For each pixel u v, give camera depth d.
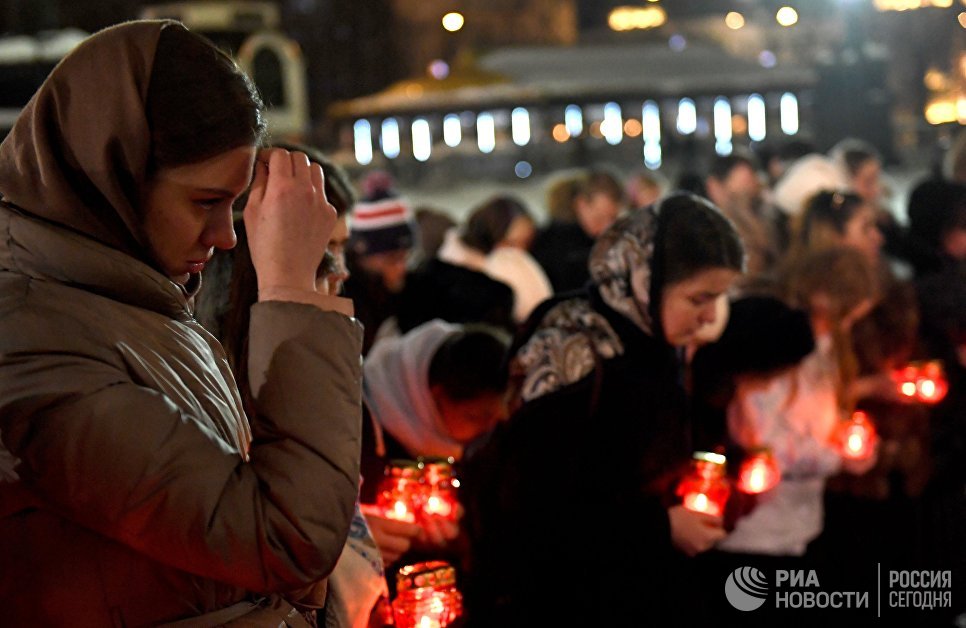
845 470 3.38
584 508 2.43
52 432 1.23
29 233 1.33
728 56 28.62
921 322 4.10
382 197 4.65
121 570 1.30
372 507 2.40
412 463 2.37
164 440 1.25
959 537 3.73
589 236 6.10
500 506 2.48
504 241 5.52
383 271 4.63
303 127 24.45
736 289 3.92
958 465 3.85
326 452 1.32
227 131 1.32
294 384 1.33
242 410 1.49
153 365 1.33
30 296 1.30
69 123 1.31
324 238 1.42
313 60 39.81
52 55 17.70
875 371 3.71
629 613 2.46
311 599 1.57
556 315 2.52
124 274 1.34
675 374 2.57
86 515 1.25
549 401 2.42
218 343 1.51
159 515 1.24
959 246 4.46
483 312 3.93
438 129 30.30
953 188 4.48
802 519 3.21
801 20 42.56
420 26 41.53
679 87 26.97
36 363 1.25
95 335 1.29
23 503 1.28
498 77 27.11
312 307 1.37
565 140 31.84
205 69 1.32
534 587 2.48
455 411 2.72
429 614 2.03
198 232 1.36
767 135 28.44
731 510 2.95
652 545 2.46
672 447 2.51
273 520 1.27
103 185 1.31
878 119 22.22
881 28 22.47
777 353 2.94
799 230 4.31
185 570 1.28
